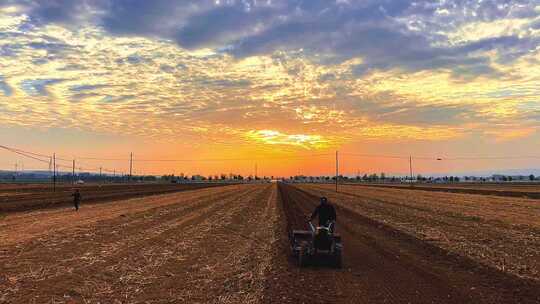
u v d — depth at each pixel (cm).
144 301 1000
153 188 9269
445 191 8281
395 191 8344
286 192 7775
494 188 9806
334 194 7006
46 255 1553
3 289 1092
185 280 1203
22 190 7425
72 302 989
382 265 1445
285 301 1009
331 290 1115
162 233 2170
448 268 1399
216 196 6150
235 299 1020
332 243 1388
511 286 1156
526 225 2522
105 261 1452
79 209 3731
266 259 1520
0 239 1936
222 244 1847
